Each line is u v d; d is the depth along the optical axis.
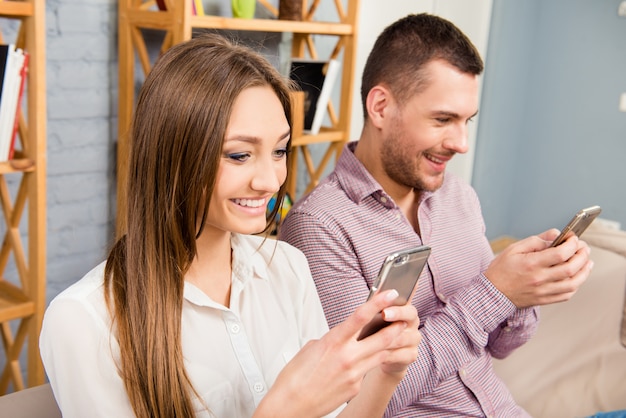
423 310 1.53
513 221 4.56
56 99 2.35
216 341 1.09
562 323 1.96
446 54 1.44
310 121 2.83
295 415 0.89
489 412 1.49
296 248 1.36
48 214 2.42
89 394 0.98
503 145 4.34
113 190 2.58
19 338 2.14
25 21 1.89
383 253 1.49
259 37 2.91
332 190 1.53
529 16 4.19
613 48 3.98
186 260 1.04
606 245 2.20
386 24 3.51
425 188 1.52
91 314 1.01
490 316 1.39
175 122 0.97
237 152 0.98
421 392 1.38
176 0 2.17
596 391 1.78
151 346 1.00
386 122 1.51
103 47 2.43
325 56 3.30
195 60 0.98
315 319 1.25
